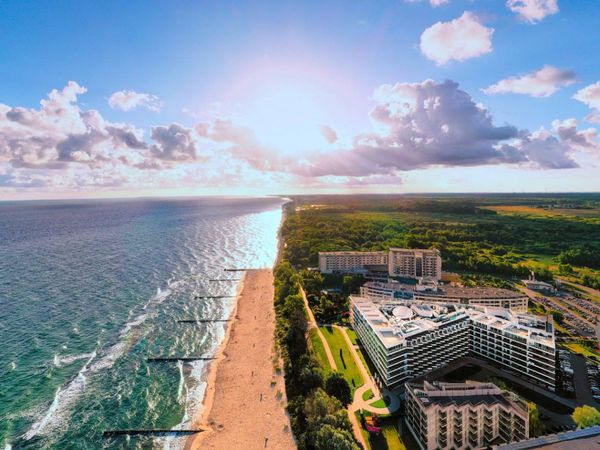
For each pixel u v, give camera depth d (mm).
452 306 187000
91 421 131375
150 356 176625
